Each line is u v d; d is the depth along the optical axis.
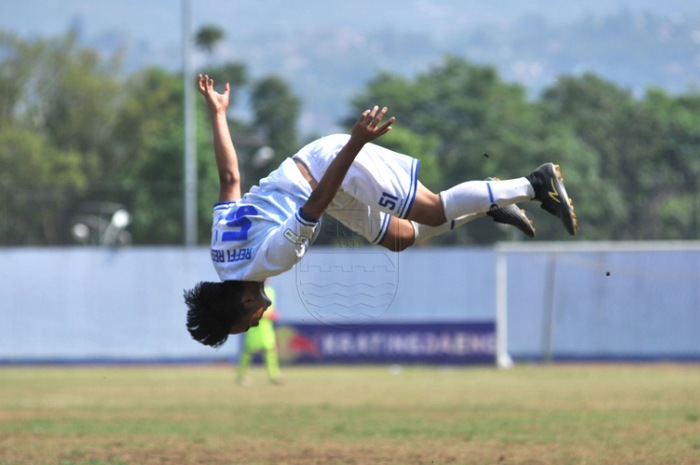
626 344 77.62
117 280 78.88
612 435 28.38
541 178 19.56
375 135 16.84
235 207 18.48
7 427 32.16
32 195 91.25
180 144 164.25
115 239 92.00
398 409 38.59
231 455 25.16
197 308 18.25
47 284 78.44
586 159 181.62
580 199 91.25
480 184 19.34
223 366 76.88
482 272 76.88
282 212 18.11
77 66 190.62
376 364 75.69
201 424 33.09
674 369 69.12
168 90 195.00
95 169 181.88
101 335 78.38
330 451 25.78
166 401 43.69
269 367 56.38
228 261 18.00
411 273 77.00
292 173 18.81
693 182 90.44
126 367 76.00
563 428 30.44
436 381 57.47
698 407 37.88
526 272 78.94
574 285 78.44
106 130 192.75
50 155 171.38
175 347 78.81
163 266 79.12
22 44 187.88
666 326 77.19
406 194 19.11
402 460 23.98
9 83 185.62
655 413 35.12
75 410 39.25
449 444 26.97
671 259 77.25
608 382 54.81
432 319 76.56
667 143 187.88
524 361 78.62
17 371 70.50
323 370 71.31
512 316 78.88
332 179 16.97
